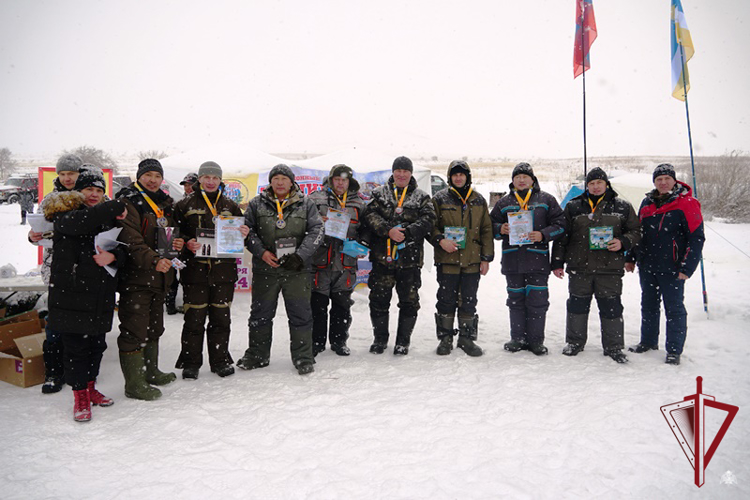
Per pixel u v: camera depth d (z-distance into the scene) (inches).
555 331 236.1
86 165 152.4
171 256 155.4
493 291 324.5
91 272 138.6
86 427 132.1
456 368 179.0
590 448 117.9
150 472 108.6
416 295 197.5
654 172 192.2
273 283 179.0
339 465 110.8
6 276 208.7
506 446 119.3
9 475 107.0
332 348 202.4
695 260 180.1
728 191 698.2
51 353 158.1
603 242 186.4
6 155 2087.8
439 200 201.3
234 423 133.6
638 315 258.8
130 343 153.1
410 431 127.6
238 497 98.5
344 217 187.8
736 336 213.0
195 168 296.4
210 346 176.2
